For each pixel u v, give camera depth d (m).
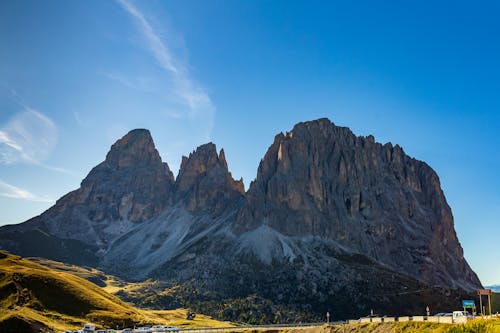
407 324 141.50
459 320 132.62
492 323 116.00
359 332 153.38
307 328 184.00
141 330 196.62
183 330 199.25
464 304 145.62
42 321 185.38
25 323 168.50
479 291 146.38
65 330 184.62
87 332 175.12
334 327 168.62
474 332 116.12
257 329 199.75
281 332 192.12
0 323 165.38
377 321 161.75
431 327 131.62
